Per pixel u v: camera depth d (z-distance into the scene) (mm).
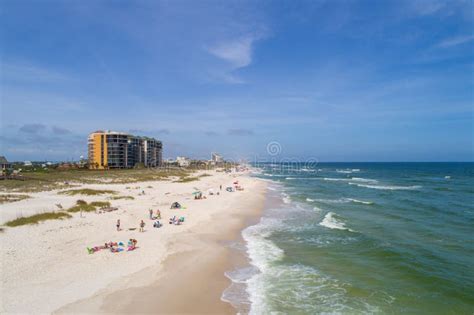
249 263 17922
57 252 17547
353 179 94375
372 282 15281
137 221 26969
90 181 61344
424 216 32062
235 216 31844
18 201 32812
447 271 16609
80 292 13000
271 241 22641
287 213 34156
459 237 23516
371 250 20297
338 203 41812
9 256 16266
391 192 55375
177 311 12133
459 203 40875
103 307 11914
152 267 16281
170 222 26734
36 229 21531
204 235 23594
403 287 14711
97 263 16312
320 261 18328
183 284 14523
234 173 133625
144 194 45312
